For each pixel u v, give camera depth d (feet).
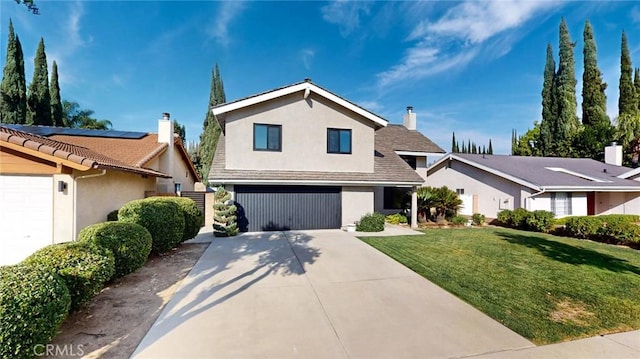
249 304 18.92
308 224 49.29
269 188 47.83
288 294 20.70
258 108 46.78
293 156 48.01
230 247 35.42
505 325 16.30
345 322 16.56
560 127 121.08
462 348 13.92
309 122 48.88
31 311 11.01
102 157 38.40
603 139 99.50
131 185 44.91
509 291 21.54
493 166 64.03
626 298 20.30
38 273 12.57
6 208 26.13
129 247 22.45
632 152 84.12
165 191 60.44
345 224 50.62
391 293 21.11
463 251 34.32
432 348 13.91
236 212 46.52
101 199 34.40
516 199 58.08
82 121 130.31
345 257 31.09
